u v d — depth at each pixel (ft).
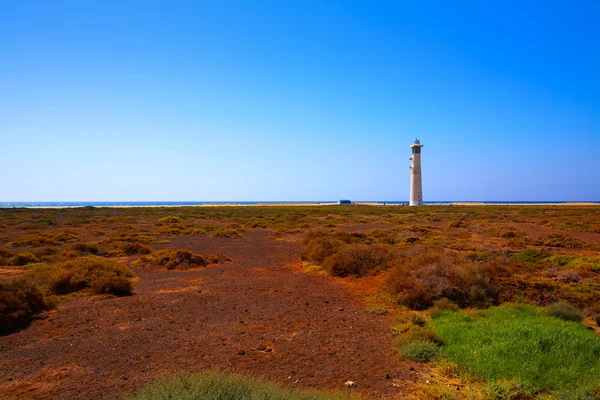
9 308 32.09
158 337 28.45
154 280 51.11
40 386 20.49
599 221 141.38
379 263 53.98
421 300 37.29
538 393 18.95
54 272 46.19
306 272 55.62
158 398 15.51
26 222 140.97
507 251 69.77
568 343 23.88
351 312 35.47
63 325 31.73
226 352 25.22
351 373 21.84
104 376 21.62
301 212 228.43
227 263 64.34
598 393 18.35
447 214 201.77
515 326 27.53
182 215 197.88
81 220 152.97
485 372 20.88
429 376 21.43
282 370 22.20
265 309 36.42
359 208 287.48
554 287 40.04
